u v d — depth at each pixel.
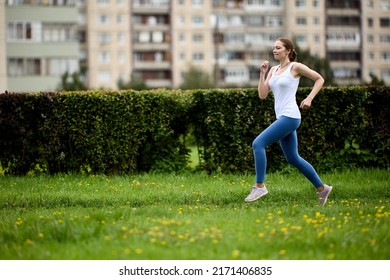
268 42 162.75
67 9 81.44
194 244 11.27
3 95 22.02
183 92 22.47
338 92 22.20
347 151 22.28
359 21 165.75
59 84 77.69
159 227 12.41
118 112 22.09
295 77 15.95
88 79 150.00
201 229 12.37
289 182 19.98
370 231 12.15
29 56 80.56
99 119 22.05
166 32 158.00
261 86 16.53
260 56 162.38
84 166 22.19
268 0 163.62
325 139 22.28
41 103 22.09
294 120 15.92
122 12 151.12
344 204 16.52
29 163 22.28
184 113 22.47
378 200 17.20
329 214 14.31
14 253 11.25
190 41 156.62
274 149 22.06
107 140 22.08
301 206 16.03
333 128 22.27
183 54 156.12
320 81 15.86
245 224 12.91
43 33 81.00
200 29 156.75
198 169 22.45
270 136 15.98
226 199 17.16
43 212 15.15
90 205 16.92
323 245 11.28
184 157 22.56
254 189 16.14
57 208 16.17
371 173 21.38
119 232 12.23
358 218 13.49
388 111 22.53
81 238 11.98
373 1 166.00
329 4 164.62
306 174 16.41
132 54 156.25
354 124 22.31
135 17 157.38
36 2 80.81
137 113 22.14
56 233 12.17
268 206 16.25
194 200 17.09
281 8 163.62
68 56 81.38
